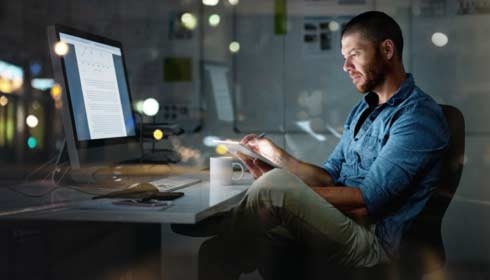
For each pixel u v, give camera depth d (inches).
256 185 66.6
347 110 120.2
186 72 122.5
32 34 120.9
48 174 83.4
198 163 122.1
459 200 119.3
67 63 71.6
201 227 75.3
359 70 81.0
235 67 121.6
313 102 120.6
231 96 121.9
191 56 122.3
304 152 121.2
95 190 70.2
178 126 97.4
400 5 118.3
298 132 121.1
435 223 71.9
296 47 120.5
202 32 122.0
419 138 71.5
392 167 70.9
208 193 68.7
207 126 122.4
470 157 118.3
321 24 120.0
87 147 73.1
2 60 118.0
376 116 80.0
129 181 78.7
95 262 72.7
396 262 70.5
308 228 66.9
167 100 123.0
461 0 117.3
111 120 82.3
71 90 71.4
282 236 70.2
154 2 122.8
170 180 81.5
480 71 117.4
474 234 119.2
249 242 69.4
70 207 55.7
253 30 121.0
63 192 68.9
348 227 67.8
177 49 122.6
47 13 123.2
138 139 92.7
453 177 72.3
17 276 61.1
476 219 119.0
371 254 68.5
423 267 71.1
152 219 52.9
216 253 70.0
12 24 120.1
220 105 122.1
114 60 87.0
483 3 116.7
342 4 119.4
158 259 91.4
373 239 69.4
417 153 71.1
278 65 121.0
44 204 58.7
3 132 113.0
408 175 70.8
